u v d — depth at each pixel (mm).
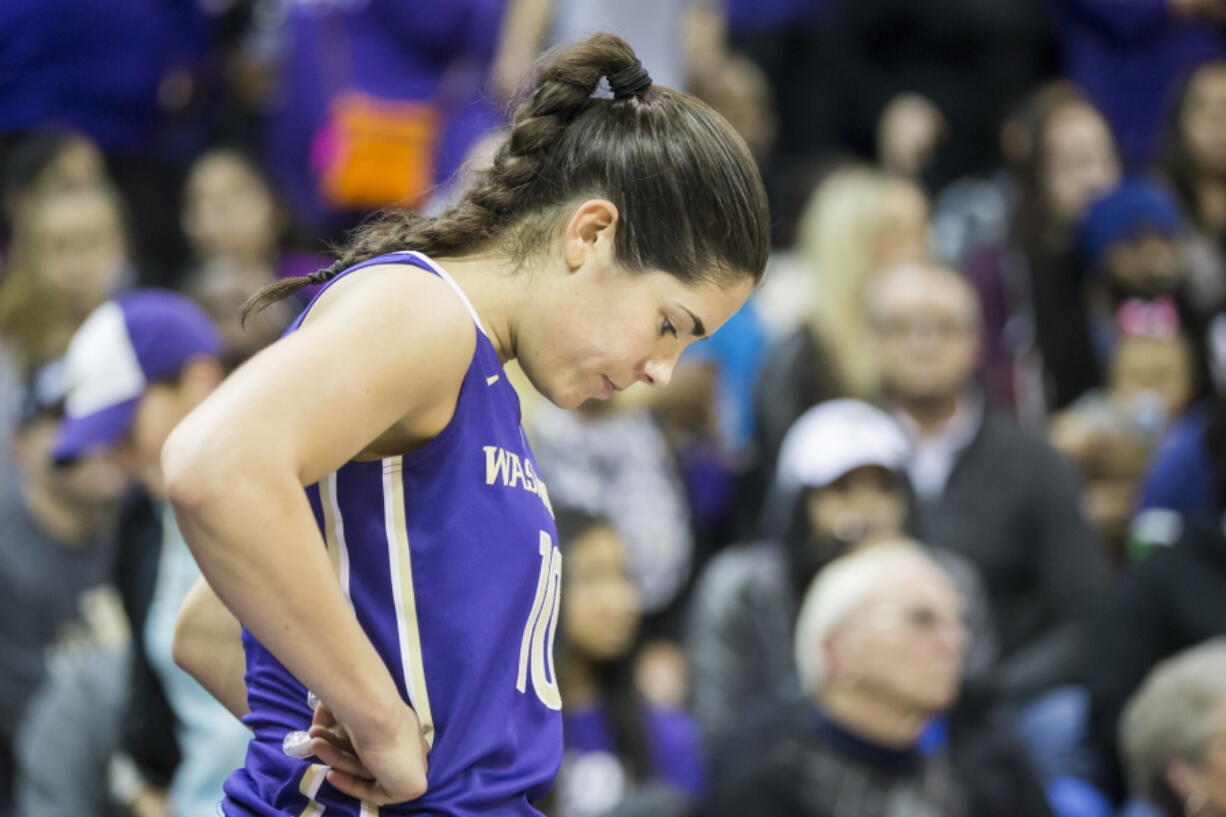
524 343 6777
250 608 6004
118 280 18688
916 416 17578
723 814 13352
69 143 19141
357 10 20734
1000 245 21578
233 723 11758
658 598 17734
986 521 16906
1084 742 15500
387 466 6453
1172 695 11945
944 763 13555
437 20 20578
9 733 13898
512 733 6727
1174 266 19969
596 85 6902
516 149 6867
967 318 17609
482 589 6566
